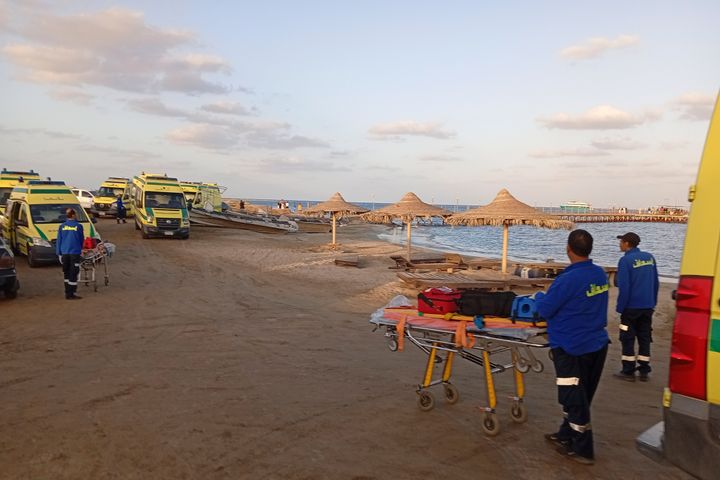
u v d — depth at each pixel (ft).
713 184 9.82
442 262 65.46
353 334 30.22
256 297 41.75
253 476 13.52
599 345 14.37
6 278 36.60
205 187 141.28
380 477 13.60
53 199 57.36
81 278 47.57
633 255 22.62
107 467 13.84
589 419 14.43
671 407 10.12
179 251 73.72
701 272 9.82
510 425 17.22
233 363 23.79
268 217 143.13
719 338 9.49
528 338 15.56
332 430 16.55
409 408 18.63
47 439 15.48
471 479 13.56
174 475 13.50
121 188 142.51
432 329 16.93
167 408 18.11
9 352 24.67
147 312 34.45
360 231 175.32
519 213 53.21
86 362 23.35
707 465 9.61
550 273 52.19
